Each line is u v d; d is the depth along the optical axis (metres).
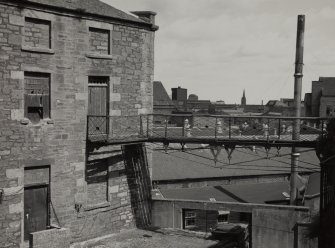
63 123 17.23
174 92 81.00
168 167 36.25
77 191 17.86
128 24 19.42
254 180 38.50
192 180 36.03
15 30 15.48
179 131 36.59
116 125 19.23
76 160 17.78
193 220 31.59
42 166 16.75
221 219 31.86
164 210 22.06
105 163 19.20
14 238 15.77
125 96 19.62
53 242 15.68
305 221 21.91
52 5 16.36
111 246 18.05
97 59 18.36
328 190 15.43
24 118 15.95
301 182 36.41
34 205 16.62
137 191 20.73
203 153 39.41
